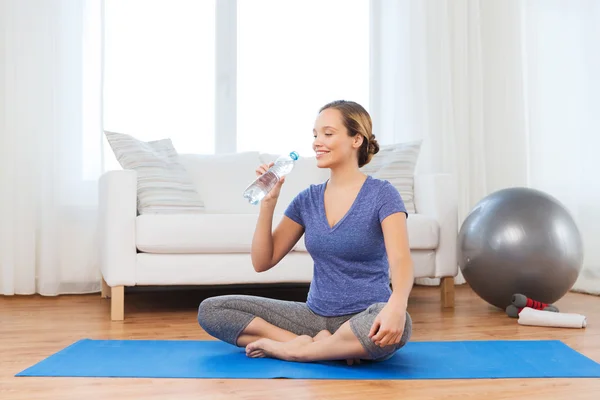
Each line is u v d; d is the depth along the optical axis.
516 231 2.98
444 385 1.85
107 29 4.01
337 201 2.12
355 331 1.96
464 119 4.36
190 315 3.14
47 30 3.86
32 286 3.82
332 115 2.11
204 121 4.20
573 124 4.18
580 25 4.14
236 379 1.91
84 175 3.93
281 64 4.29
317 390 1.79
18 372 2.01
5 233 3.79
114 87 4.03
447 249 3.32
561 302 3.57
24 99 3.83
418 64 4.31
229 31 4.22
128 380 1.91
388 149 3.86
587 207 4.06
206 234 3.05
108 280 3.00
